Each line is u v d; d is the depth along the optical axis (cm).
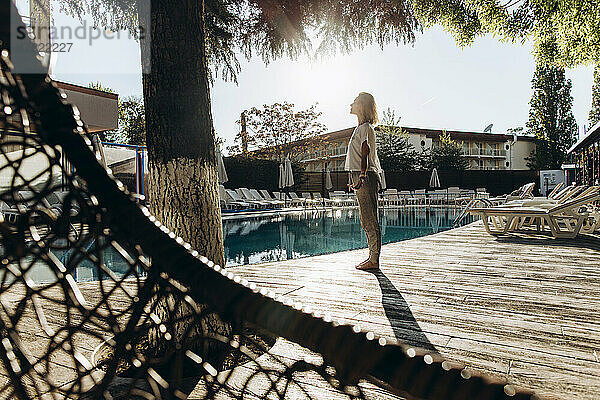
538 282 348
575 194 806
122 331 67
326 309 275
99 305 67
